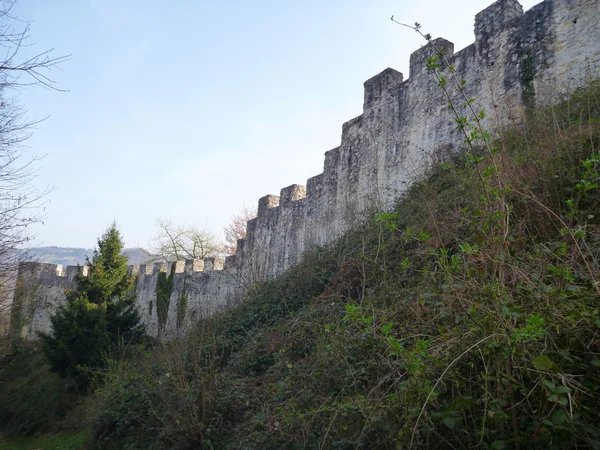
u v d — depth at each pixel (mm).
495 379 3082
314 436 4516
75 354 14508
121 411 8211
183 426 6430
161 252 31891
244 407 6523
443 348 3543
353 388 4672
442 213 6863
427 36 4121
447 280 3857
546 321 3182
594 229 4480
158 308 20859
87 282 16500
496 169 3826
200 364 8281
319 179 15320
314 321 7289
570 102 7566
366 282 7340
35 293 23438
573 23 8586
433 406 3379
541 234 4855
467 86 10398
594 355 3025
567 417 2740
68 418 13039
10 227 10695
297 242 15742
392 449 3525
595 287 3232
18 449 12109
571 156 5559
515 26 9602
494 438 3104
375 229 9203
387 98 12875
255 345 8133
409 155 11672
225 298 16922
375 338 4598
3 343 19984
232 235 36188
